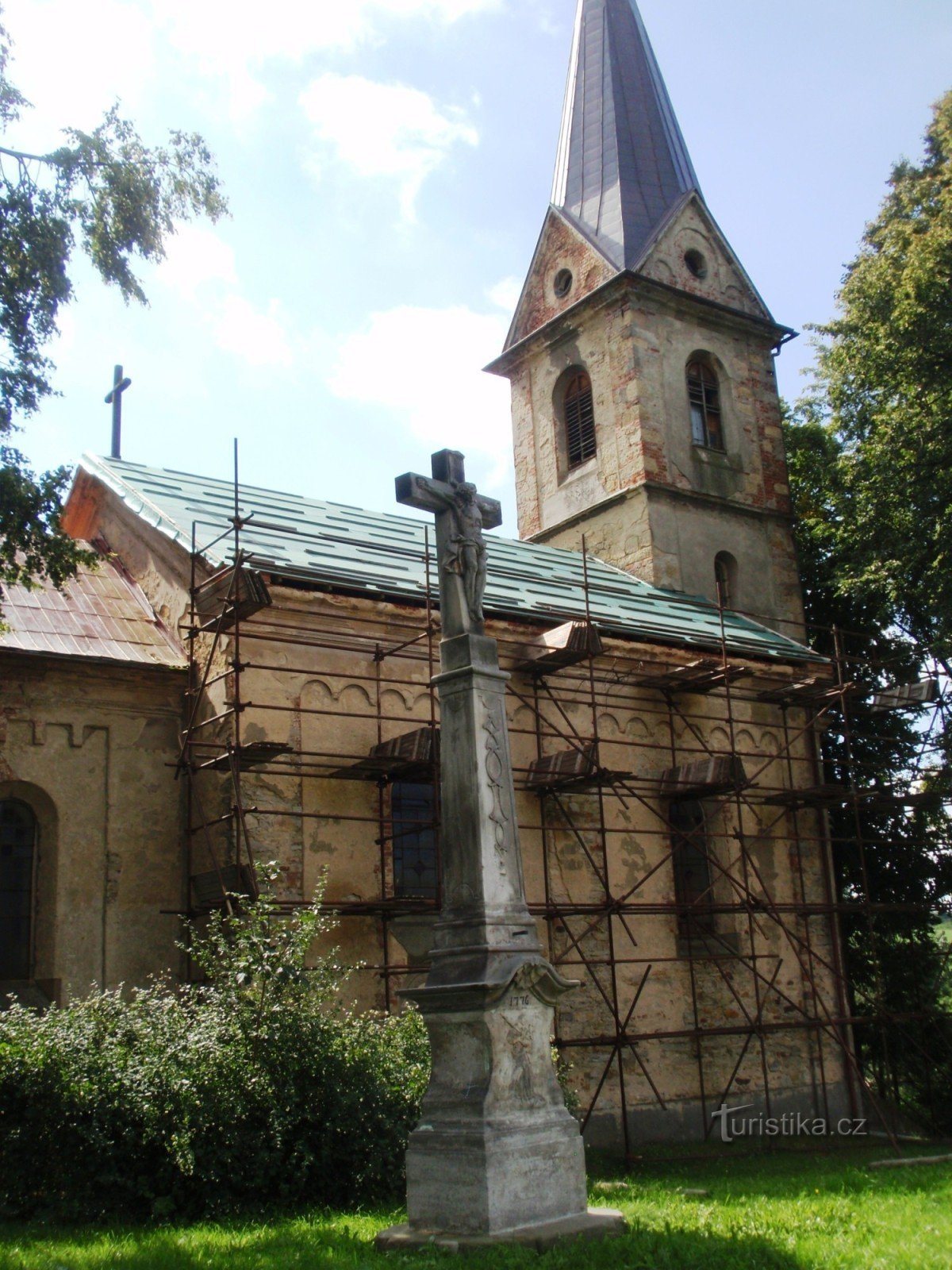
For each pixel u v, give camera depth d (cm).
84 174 1421
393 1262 883
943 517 2536
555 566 2555
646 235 2958
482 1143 962
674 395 2859
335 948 1492
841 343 2809
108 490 2105
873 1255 891
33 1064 1188
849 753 2459
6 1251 943
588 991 2025
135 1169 1173
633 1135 2020
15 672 1677
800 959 2289
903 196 2727
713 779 2106
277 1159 1208
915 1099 2625
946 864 2798
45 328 1392
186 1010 1320
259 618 1759
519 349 3080
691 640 2312
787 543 2962
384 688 1872
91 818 1692
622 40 3231
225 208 1496
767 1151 1984
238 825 1580
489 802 1085
